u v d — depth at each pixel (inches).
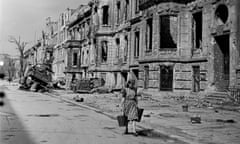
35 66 1916.8
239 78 770.2
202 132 419.2
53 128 443.8
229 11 829.2
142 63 1153.4
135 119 402.6
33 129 427.8
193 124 493.7
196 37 1023.0
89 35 1934.1
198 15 1025.5
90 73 1836.9
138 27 1296.8
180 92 1016.9
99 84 1617.9
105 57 1724.9
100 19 1722.4
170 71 1039.6
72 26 2519.7
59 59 2866.6
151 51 1107.9
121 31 1547.7
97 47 1700.3
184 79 1024.9
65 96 1273.4
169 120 541.3
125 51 1514.5
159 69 1051.9
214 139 370.6
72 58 2262.6
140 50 1227.2
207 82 913.5
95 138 375.6
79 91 1560.0
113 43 1658.5
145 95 1087.0
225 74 896.9
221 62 900.6
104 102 962.1
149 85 1086.4
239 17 794.2
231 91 776.3
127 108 405.7
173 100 975.6
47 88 1803.6
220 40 901.2
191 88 1003.9
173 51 1040.8
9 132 398.9
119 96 1262.3
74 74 2226.9
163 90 1044.5
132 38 1364.4
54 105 867.4
